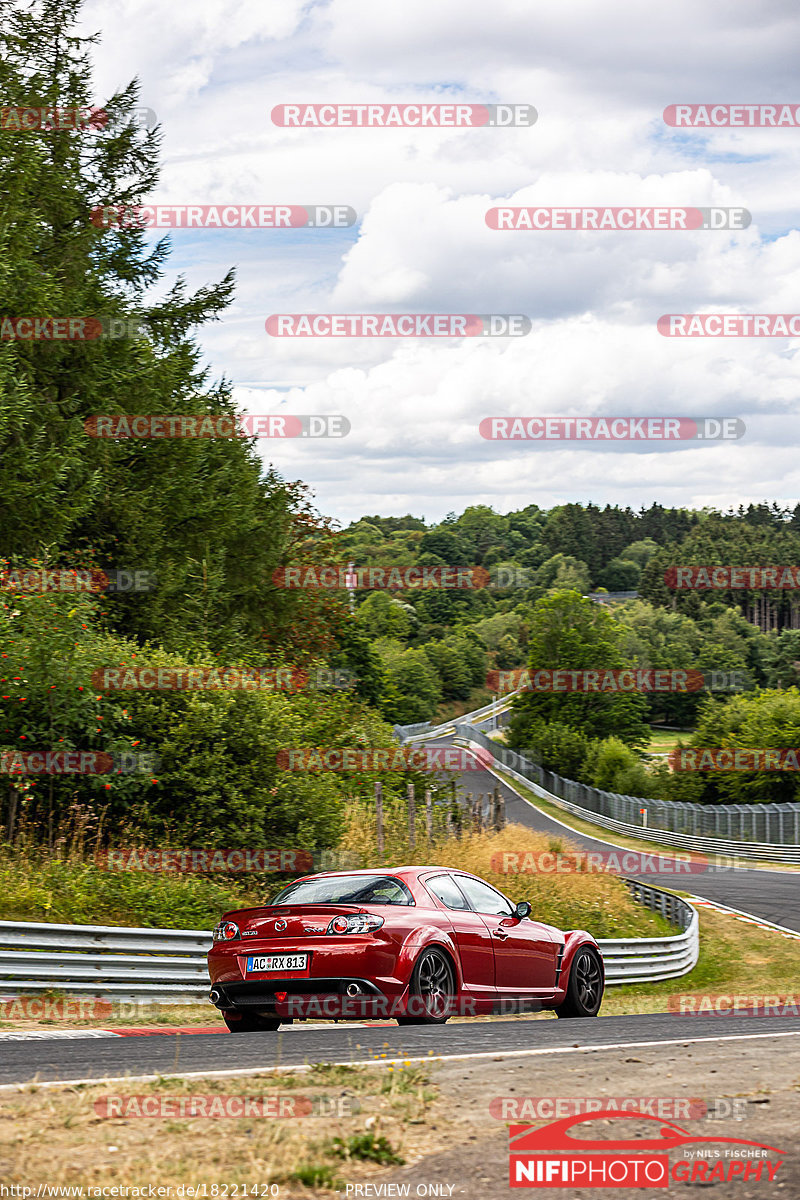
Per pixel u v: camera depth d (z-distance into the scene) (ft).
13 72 83.20
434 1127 15.72
